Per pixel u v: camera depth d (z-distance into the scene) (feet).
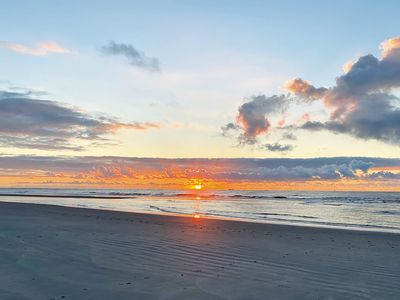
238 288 20.13
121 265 25.08
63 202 143.74
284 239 40.29
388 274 24.00
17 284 20.11
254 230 48.39
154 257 27.94
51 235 38.81
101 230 44.11
